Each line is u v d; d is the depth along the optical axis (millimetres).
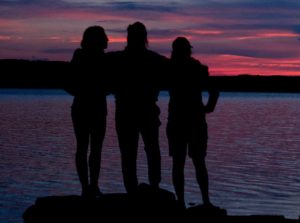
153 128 7391
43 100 119125
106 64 7355
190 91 7430
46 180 16516
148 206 7148
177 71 7430
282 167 19719
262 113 66938
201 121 7461
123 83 7328
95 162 7441
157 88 7395
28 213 7387
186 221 7090
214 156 22922
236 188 15352
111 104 100625
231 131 37188
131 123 7328
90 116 7320
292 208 12781
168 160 21062
